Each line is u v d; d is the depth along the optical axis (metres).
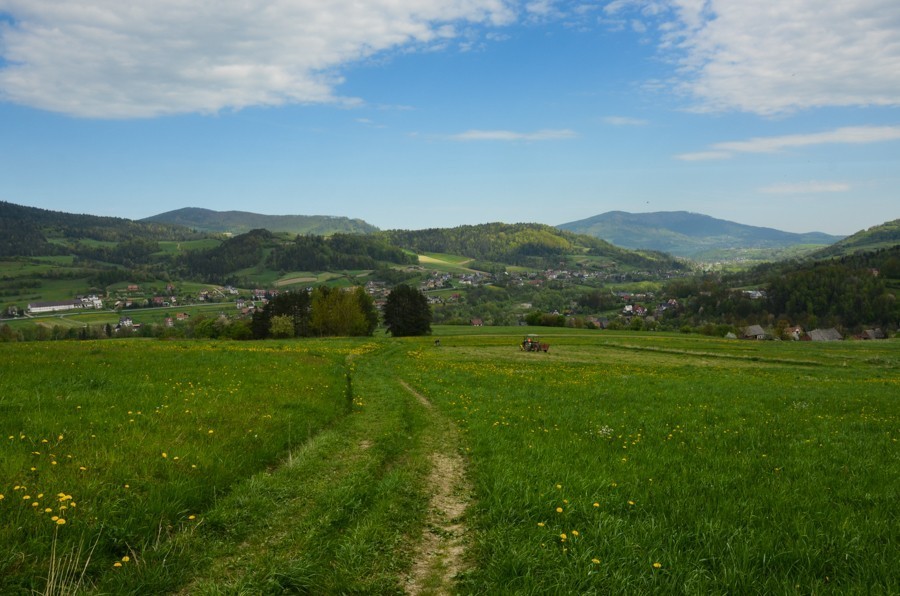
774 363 56.12
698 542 7.27
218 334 118.56
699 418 18.39
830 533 7.48
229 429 12.89
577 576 6.30
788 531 7.62
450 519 8.70
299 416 15.55
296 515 8.46
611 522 8.01
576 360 55.16
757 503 8.80
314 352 40.81
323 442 12.76
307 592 6.34
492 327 132.75
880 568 6.38
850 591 5.84
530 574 6.46
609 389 26.53
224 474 9.84
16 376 17.75
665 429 16.11
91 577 6.30
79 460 9.38
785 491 9.48
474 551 7.40
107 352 28.42
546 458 11.70
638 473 10.78
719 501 8.91
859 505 8.91
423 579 6.73
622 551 7.02
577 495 9.17
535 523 8.12
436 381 28.80
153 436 11.34
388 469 11.39
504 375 33.69
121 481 8.71
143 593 6.05
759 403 22.48
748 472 10.94
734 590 6.02
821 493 9.45
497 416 17.59
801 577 6.30
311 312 105.56
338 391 21.77
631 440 14.45
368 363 38.72
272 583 6.24
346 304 100.06
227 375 21.97
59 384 16.95
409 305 103.94
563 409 19.48
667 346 77.19
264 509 8.50
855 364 54.31
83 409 13.41
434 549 7.61
